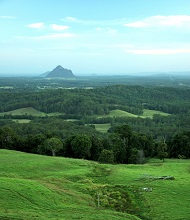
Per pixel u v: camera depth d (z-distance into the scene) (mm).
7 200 38531
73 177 61094
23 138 111188
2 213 32844
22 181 47438
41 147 103625
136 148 106000
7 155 77188
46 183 51625
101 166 74188
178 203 47500
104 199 48781
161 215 43344
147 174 65062
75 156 102625
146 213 44156
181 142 110000
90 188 53688
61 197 44719
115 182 59344
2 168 61375
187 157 109500
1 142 107250
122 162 107250
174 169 72750
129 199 49625
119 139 107875
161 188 54625
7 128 109812
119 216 40031
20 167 63656
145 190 53438
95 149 105500
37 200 40938
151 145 112125
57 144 97938
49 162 71250
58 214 36844
